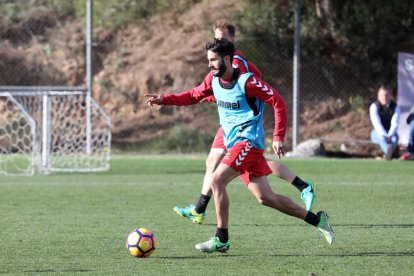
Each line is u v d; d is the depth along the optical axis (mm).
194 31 79438
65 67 78812
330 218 31922
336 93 74125
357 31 76688
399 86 61188
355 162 58125
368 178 48094
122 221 31250
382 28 76438
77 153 65500
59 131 68312
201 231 28656
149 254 23281
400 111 60156
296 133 62750
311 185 24797
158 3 82750
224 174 23672
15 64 79062
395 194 40188
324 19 77312
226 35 28266
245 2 79250
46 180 48094
